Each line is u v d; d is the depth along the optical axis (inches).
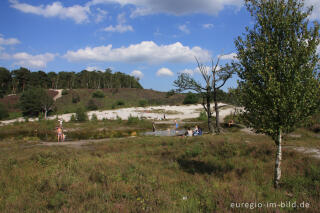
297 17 275.7
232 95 323.9
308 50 264.5
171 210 204.1
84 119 1706.4
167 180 317.1
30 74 4542.3
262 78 281.9
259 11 299.9
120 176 318.3
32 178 311.1
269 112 283.1
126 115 2087.8
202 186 282.0
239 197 234.7
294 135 790.5
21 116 2373.3
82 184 277.1
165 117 1946.4
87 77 5142.7
